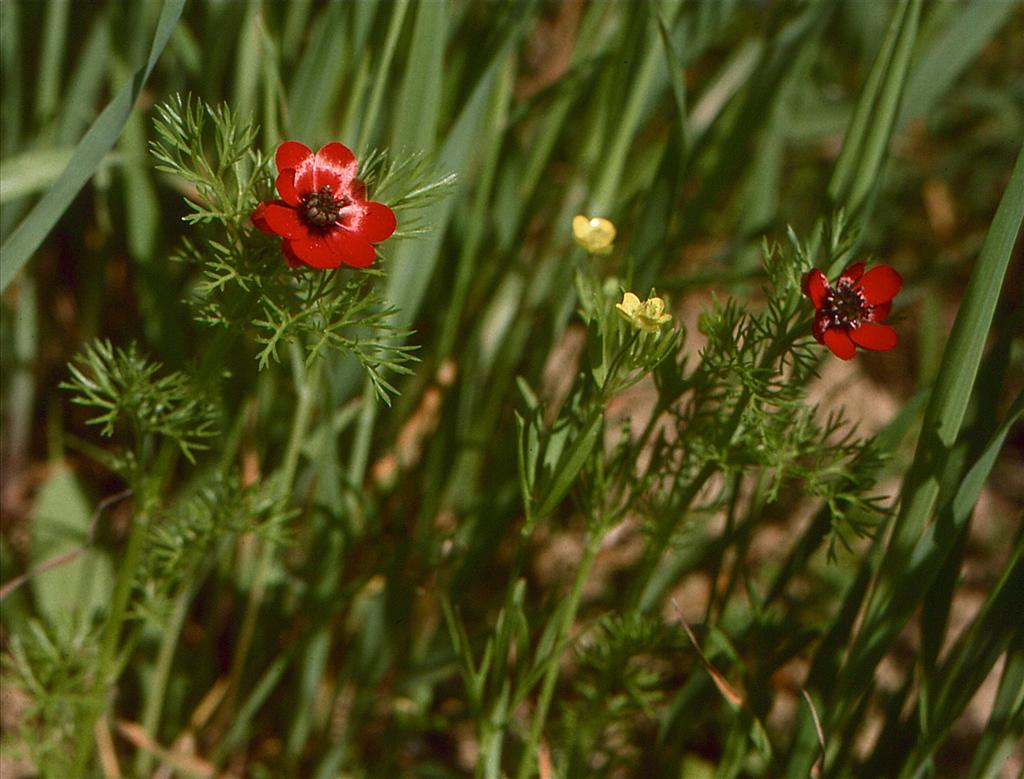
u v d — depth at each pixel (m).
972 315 0.48
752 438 0.50
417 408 0.62
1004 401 0.77
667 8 0.56
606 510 0.51
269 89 0.53
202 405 0.51
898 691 0.53
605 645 0.55
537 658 0.51
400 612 0.59
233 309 0.48
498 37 0.56
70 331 0.68
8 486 0.67
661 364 0.50
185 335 0.62
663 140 0.62
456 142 0.54
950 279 0.85
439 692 0.64
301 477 0.59
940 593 0.51
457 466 0.61
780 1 0.60
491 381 0.61
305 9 0.60
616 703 0.55
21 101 0.62
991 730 0.51
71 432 0.68
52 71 0.60
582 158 0.61
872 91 0.53
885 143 0.53
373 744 0.64
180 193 0.62
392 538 0.62
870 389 0.80
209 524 0.53
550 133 0.60
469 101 0.54
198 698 0.61
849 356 0.46
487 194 0.58
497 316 0.63
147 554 0.55
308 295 0.47
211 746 0.62
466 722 0.63
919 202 0.85
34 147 0.61
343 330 0.55
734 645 0.56
